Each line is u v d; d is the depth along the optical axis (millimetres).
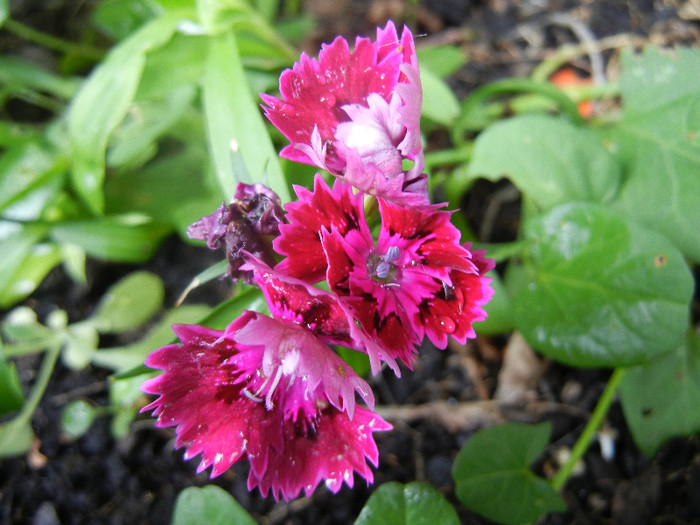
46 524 159
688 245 144
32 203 165
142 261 181
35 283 181
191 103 186
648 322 132
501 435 139
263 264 94
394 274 107
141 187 177
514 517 133
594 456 160
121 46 150
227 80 132
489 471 135
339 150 101
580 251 140
